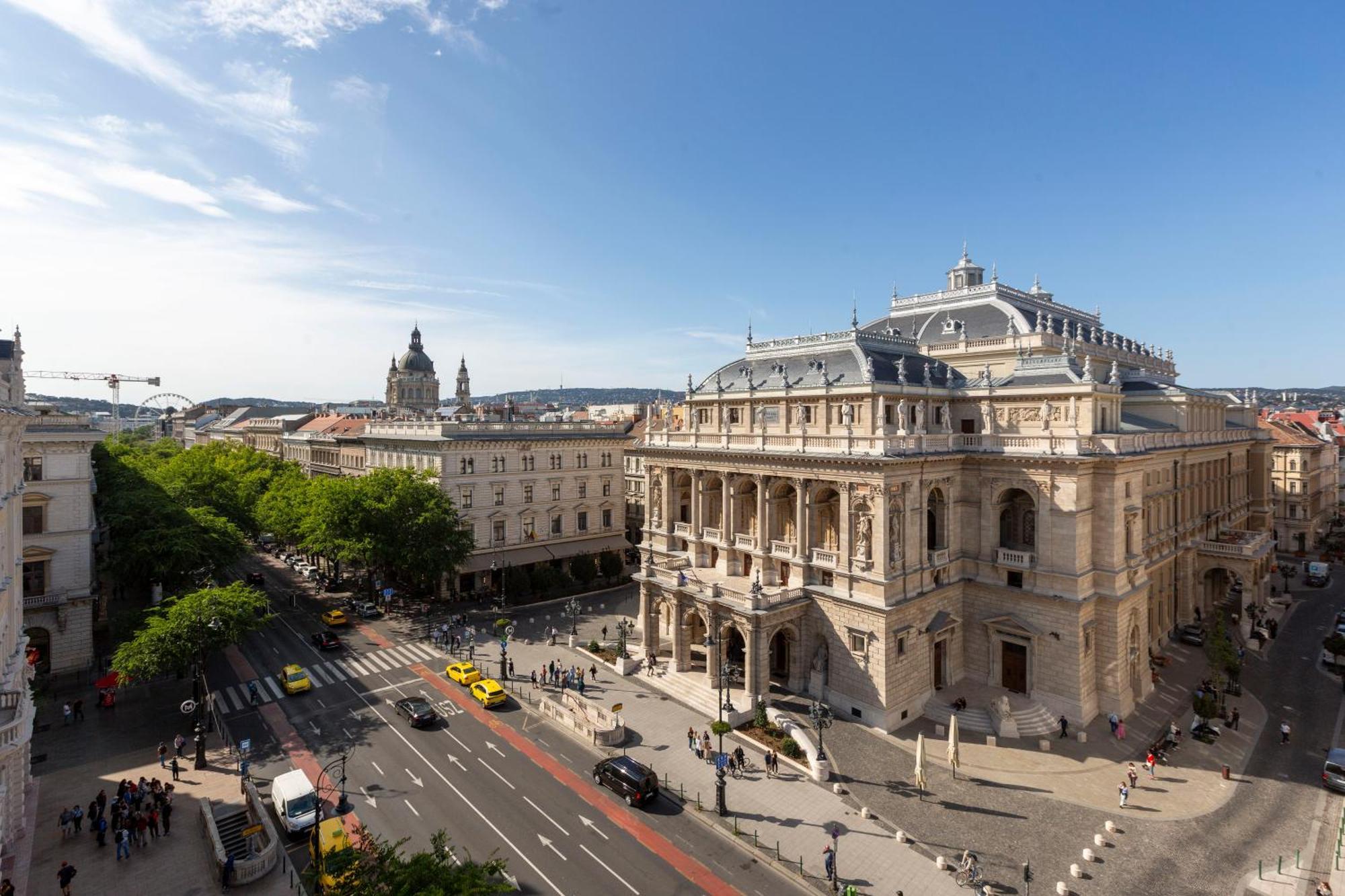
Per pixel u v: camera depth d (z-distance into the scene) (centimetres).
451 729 5209
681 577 6103
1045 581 5412
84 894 3384
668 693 5922
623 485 10650
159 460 12825
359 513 7894
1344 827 3769
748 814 4122
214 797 4266
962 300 7800
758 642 5469
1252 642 7094
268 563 10856
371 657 6744
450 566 8006
